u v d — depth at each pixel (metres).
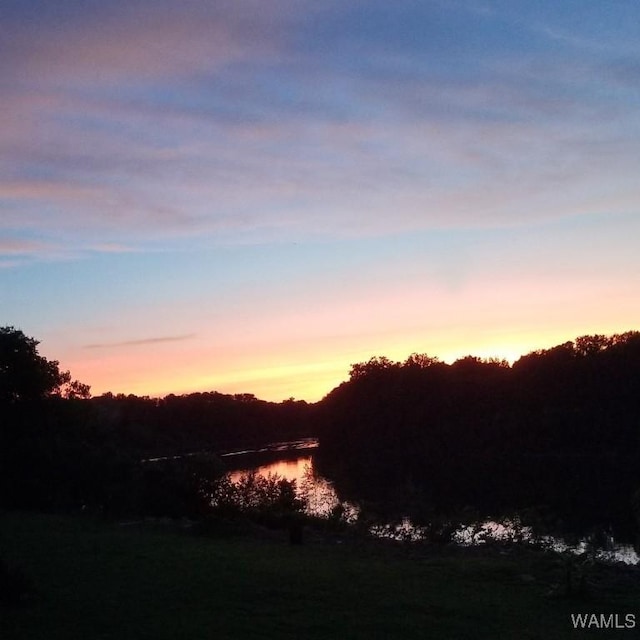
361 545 19.23
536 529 21.03
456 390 83.81
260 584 13.02
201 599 11.83
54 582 12.96
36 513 26.39
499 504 33.69
